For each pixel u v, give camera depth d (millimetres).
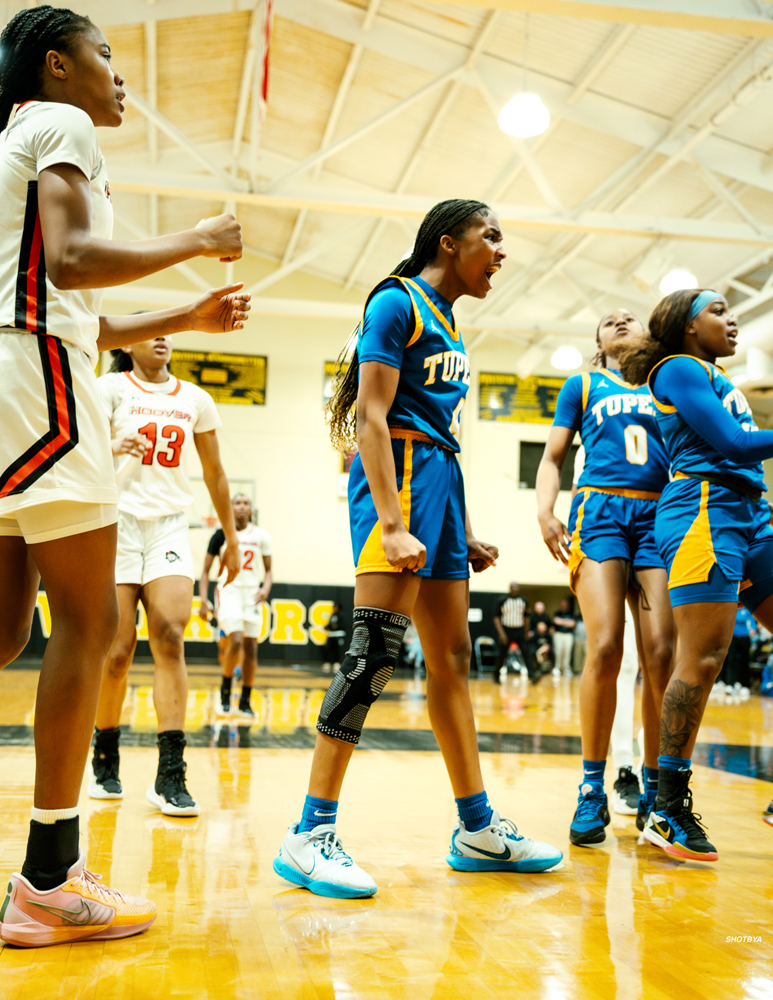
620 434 2424
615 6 5293
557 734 4930
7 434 1279
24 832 2000
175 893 1601
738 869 1925
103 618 1369
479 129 9805
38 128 1306
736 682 10883
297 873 1656
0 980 1154
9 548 1403
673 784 2061
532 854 1850
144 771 3129
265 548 5930
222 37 9258
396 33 8484
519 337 15461
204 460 2850
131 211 12984
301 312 12492
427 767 3371
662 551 2191
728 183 9742
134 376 2797
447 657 1882
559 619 14641
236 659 5664
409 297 1810
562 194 10703
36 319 1297
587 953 1324
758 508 2182
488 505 15320
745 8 5445
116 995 1108
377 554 1725
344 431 1941
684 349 2309
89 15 7133
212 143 11828
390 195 8805
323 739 1693
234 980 1178
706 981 1216
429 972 1229
